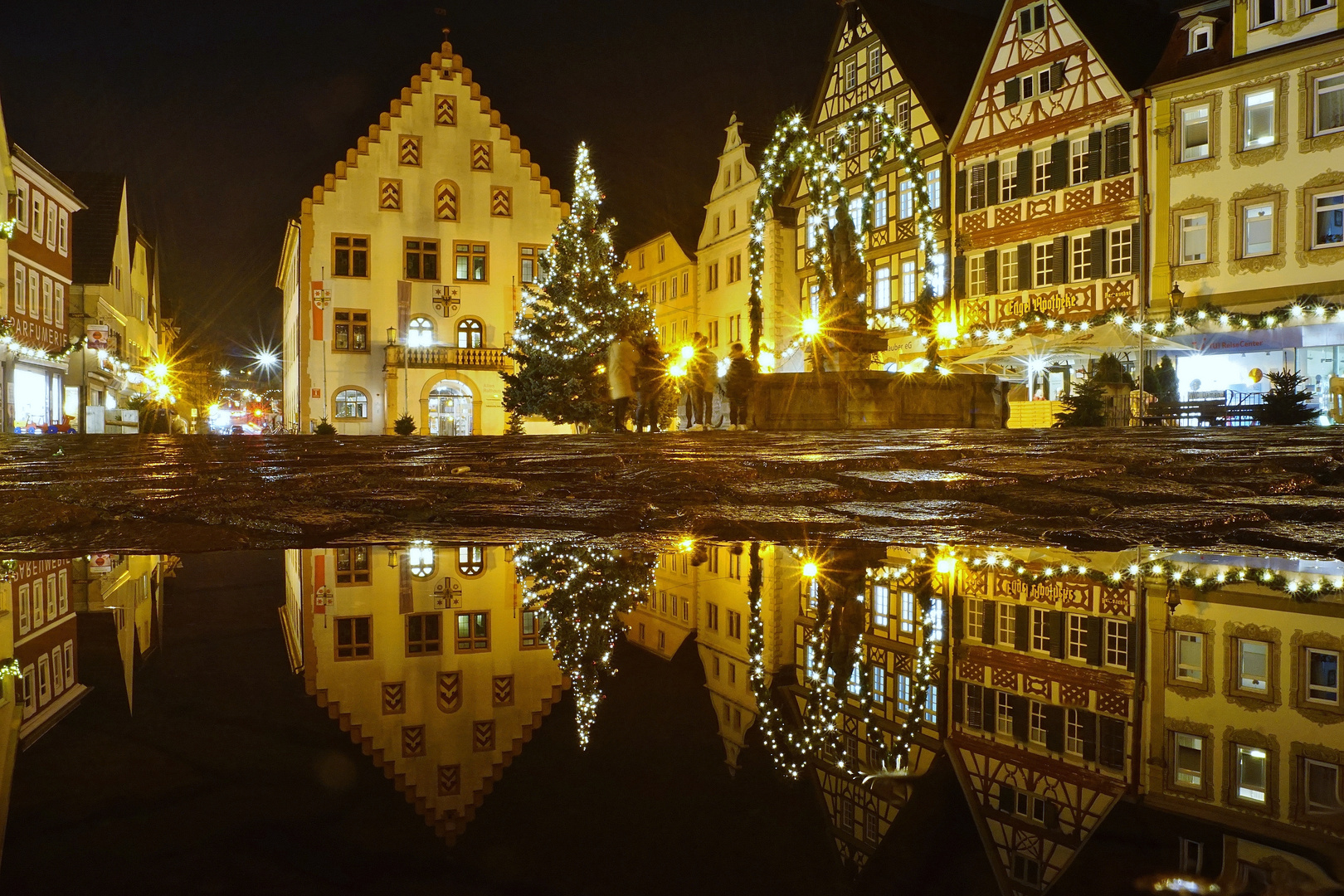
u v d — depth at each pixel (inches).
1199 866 29.2
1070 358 1133.1
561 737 47.1
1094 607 80.3
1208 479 212.1
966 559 114.8
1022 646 66.8
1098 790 37.2
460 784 39.6
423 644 69.6
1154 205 1136.2
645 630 75.1
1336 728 45.6
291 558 123.1
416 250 1675.7
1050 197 1237.1
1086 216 1198.3
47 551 133.9
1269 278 1049.5
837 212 703.7
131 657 63.6
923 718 50.5
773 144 701.3
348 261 1653.5
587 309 1402.6
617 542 136.7
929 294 727.1
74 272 1747.0
